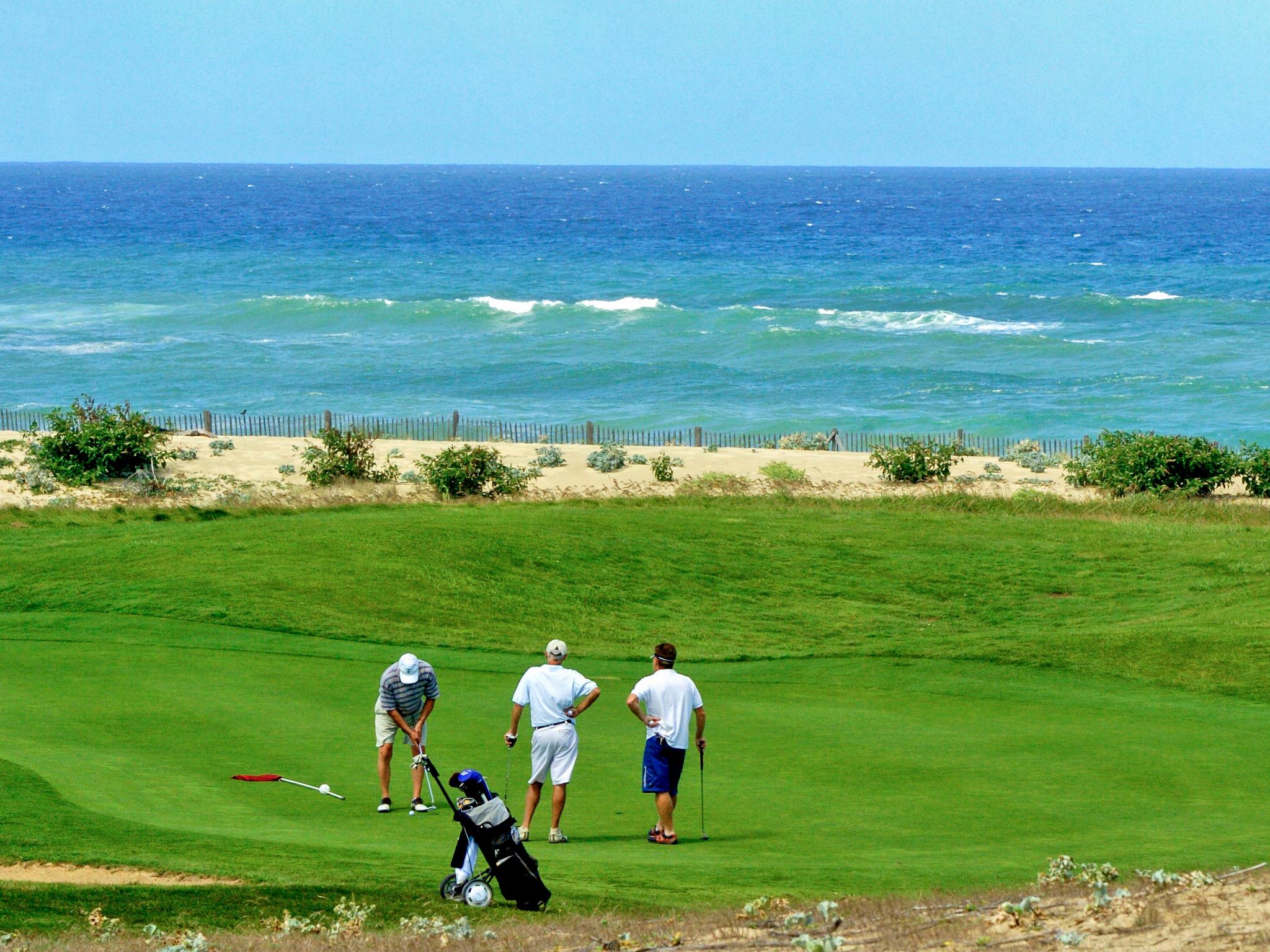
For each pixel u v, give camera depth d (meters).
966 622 64.12
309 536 69.81
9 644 47.25
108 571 62.25
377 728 29.19
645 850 26.05
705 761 33.62
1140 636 51.41
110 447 103.69
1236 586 69.56
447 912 21.80
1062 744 35.47
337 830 26.97
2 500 95.81
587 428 129.00
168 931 20.48
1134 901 19.75
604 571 69.62
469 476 98.31
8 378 174.38
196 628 51.72
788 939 19.05
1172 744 35.50
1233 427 145.75
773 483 103.75
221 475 105.69
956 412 156.38
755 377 179.00
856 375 180.38
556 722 26.73
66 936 20.09
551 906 22.00
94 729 35.12
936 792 30.59
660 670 26.98
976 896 21.03
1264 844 25.81
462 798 22.36
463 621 57.41
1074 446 122.62
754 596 68.06
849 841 26.50
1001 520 89.00
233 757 32.78
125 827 25.69
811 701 42.09
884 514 90.94
